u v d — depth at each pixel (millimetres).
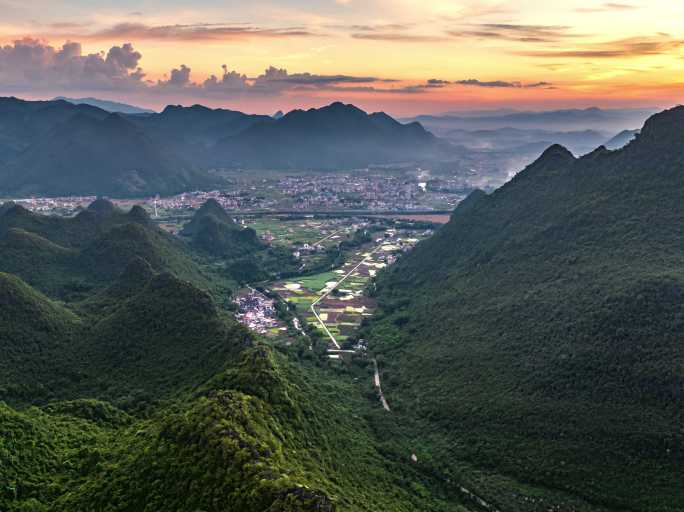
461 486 133125
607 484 122500
